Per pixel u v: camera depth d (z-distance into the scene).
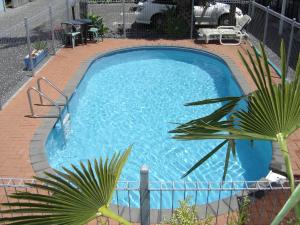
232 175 7.79
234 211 5.56
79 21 15.51
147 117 10.47
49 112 9.39
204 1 17.33
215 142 9.03
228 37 16.39
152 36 17.34
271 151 7.64
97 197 2.75
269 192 5.72
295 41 15.04
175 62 15.06
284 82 2.84
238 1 17.59
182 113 10.73
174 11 17.72
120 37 17.14
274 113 2.78
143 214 4.51
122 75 13.64
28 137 8.23
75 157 8.49
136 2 24.27
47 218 2.53
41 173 6.89
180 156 8.57
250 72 3.04
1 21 20.95
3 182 6.38
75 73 12.30
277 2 19.34
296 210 2.66
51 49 15.12
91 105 11.13
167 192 7.13
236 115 3.08
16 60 13.78
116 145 9.05
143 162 8.36
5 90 11.00
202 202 6.86
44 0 28.11
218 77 13.45
